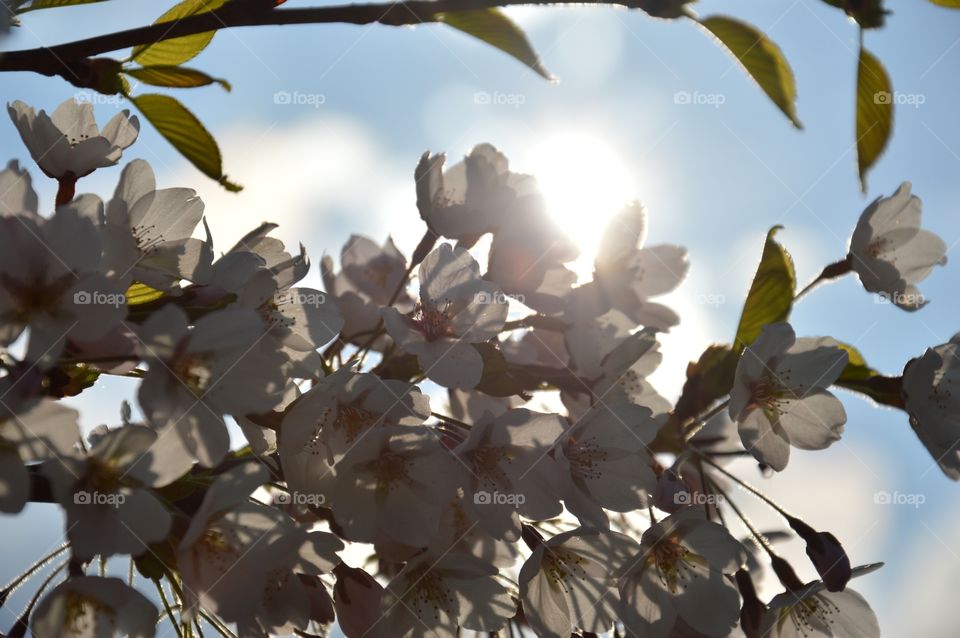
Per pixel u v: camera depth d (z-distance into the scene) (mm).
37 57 310
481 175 366
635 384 366
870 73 316
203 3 338
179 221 318
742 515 361
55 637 280
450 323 333
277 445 307
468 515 320
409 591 324
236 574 296
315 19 310
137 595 284
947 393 361
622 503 334
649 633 336
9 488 264
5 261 267
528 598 331
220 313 284
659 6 318
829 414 348
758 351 343
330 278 378
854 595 363
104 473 276
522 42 335
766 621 352
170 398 281
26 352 265
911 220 399
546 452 323
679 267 398
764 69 334
